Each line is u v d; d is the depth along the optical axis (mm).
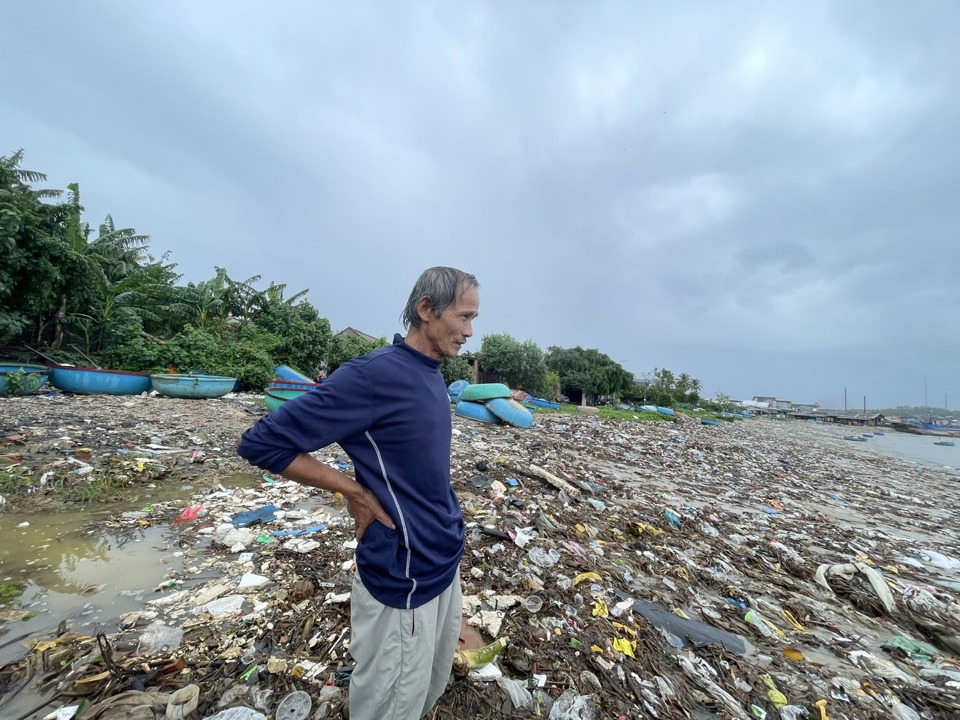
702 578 4871
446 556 1828
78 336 17469
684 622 3805
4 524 4367
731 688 2971
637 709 2543
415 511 1717
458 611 2051
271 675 2436
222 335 22844
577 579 4098
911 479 17500
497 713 2350
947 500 13383
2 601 3057
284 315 24516
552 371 53250
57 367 12227
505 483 7316
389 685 1702
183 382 13367
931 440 58219
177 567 3709
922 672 3484
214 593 3277
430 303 1785
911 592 4867
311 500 5727
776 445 26453
